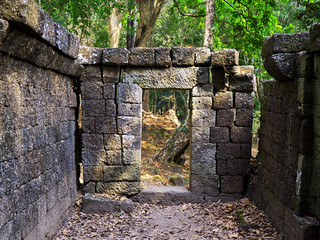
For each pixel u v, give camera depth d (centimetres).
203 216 677
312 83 484
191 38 2047
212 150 755
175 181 914
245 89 746
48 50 472
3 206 360
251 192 759
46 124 519
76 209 686
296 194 491
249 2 1238
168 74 736
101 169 744
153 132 1512
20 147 412
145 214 690
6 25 335
